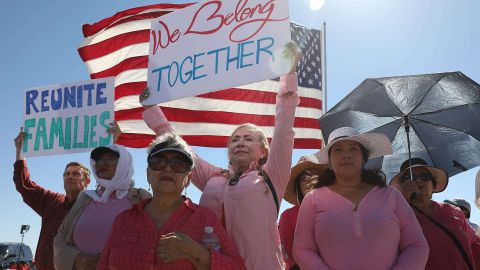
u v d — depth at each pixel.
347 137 3.31
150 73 4.30
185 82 4.05
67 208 4.76
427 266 3.68
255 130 3.73
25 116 5.14
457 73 4.23
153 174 3.08
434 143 4.47
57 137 4.93
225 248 2.91
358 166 3.30
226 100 6.91
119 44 6.92
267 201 3.33
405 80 4.46
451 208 4.14
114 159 3.98
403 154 4.57
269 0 3.75
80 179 4.84
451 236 3.79
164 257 2.65
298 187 4.26
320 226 3.12
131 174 3.99
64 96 4.99
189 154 3.10
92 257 3.51
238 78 3.75
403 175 4.27
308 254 3.10
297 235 3.24
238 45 3.82
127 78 6.73
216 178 3.65
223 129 6.81
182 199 3.17
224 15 3.98
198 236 2.90
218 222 3.00
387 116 4.46
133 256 2.81
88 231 3.69
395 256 3.00
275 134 3.51
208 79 3.92
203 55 4.00
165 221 2.95
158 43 4.32
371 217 3.02
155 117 4.27
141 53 6.75
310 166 4.21
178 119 6.72
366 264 2.93
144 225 2.96
